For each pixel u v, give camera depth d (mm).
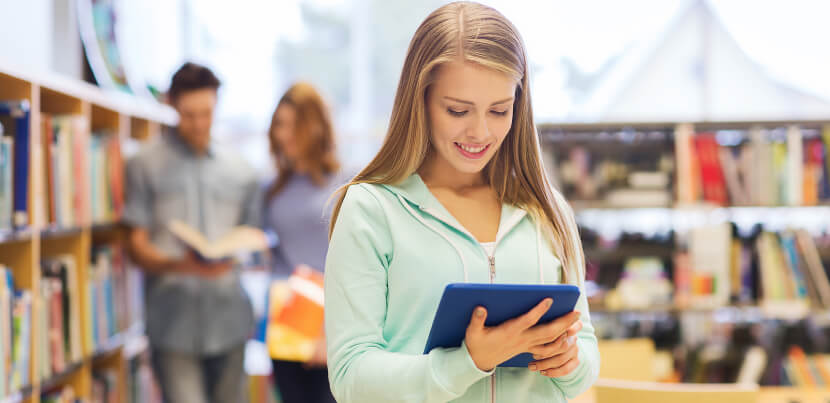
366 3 5418
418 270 1252
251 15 5297
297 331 2861
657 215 3727
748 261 3494
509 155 1372
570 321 1111
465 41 1206
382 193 1295
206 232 3021
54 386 2666
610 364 2680
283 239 3051
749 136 3617
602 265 3566
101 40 3350
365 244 1244
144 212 2961
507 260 1287
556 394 1309
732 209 3588
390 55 5453
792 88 5051
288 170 3045
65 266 2537
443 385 1111
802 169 3516
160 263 2912
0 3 2561
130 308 3182
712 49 5113
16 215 2201
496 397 1260
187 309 2955
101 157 2875
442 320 1117
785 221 3686
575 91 5184
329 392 2930
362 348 1196
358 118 5441
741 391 1917
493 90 1202
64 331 2523
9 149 2160
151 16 4730
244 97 5266
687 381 3521
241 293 3119
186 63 2984
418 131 1265
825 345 3545
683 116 5152
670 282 3525
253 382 4102
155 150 2998
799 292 3436
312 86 3023
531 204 1356
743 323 3596
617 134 3602
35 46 2855
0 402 2018
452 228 1287
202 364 3133
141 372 3303
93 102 2779
